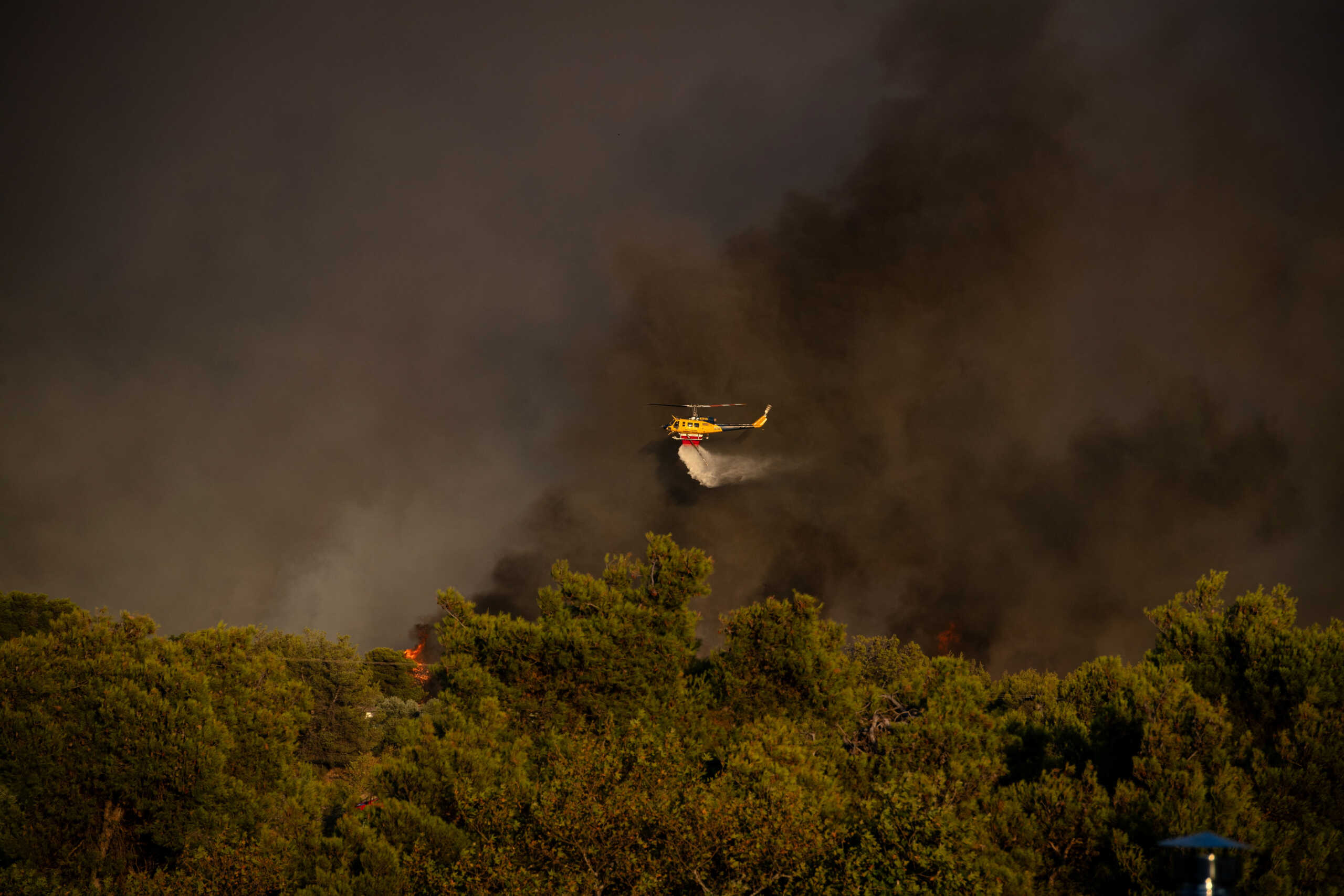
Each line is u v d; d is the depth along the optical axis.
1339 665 16.98
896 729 19.41
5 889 18.64
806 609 22.41
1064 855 16.33
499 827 14.30
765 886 13.20
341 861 18.42
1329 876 15.21
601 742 14.94
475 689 21.84
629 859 12.91
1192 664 19.06
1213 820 15.03
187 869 18.67
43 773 22.28
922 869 13.27
